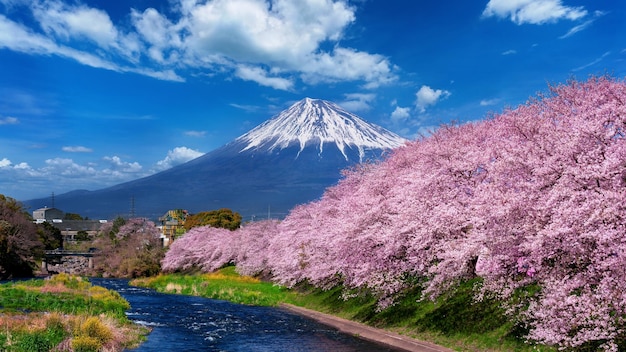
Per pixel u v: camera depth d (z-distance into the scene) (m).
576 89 22.16
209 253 89.88
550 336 15.55
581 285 15.36
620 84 20.23
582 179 16.16
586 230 14.77
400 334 26.59
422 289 29.56
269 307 44.50
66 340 21.86
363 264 28.92
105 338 22.81
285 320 35.69
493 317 22.62
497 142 23.47
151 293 58.78
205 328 31.66
